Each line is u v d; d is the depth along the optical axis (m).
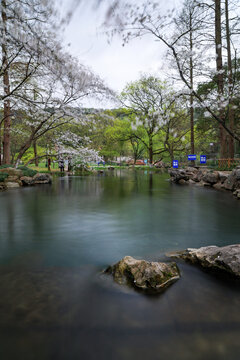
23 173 13.93
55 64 6.56
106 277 2.31
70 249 3.21
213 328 1.55
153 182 15.80
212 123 21.58
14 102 10.86
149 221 4.95
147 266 2.26
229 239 3.72
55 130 15.34
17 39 5.34
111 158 60.69
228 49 13.61
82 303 1.84
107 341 1.43
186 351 1.36
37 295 1.95
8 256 2.93
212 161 21.23
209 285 2.16
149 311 1.74
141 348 1.38
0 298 1.90
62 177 20.39
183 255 2.88
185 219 5.13
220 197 8.70
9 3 3.98
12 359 1.30
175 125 24.28
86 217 5.33
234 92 9.75
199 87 19.66
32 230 4.23
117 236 3.86
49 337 1.46
